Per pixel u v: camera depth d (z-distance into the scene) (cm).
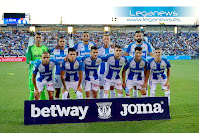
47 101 432
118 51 482
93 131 387
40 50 583
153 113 456
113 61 504
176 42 3691
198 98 653
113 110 446
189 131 386
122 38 3734
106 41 596
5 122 441
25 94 736
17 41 3341
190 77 1157
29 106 427
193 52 3472
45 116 429
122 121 442
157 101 461
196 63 2255
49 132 384
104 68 580
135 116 450
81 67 488
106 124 423
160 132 382
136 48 490
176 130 391
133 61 510
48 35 3619
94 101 443
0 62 2475
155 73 547
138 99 455
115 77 529
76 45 611
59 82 545
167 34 3869
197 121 440
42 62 471
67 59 475
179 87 849
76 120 434
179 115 483
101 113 442
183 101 615
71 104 437
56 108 432
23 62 2477
